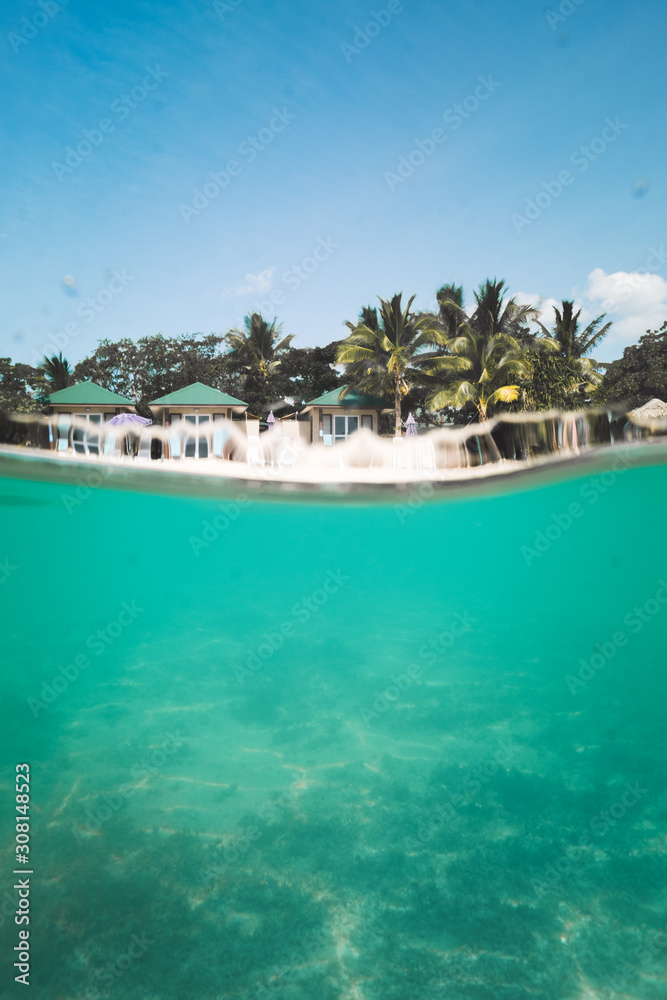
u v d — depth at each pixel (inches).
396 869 167.5
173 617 759.7
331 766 238.7
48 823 192.1
